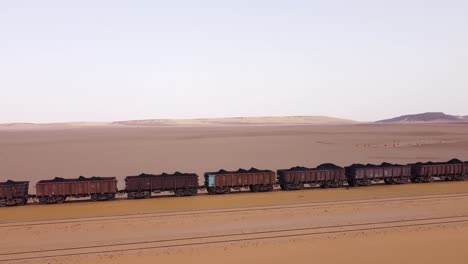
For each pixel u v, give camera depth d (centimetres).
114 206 3638
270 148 10325
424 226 2984
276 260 2381
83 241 2728
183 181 4069
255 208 3488
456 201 3741
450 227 2958
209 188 4162
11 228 3005
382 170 4650
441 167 4906
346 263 2334
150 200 3869
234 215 3288
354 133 17238
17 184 3778
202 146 11181
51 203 3825
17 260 2427
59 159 8119
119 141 13800
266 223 3081
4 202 3719
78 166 7019
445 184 4697
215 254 2481
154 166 6981
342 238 2745
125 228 2988
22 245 2664
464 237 2750
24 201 3800
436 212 3372
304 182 4412
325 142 12212
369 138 13788
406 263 2333
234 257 2430
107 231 2928
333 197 3944
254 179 4247
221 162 7481
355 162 7300
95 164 7288
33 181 5541
